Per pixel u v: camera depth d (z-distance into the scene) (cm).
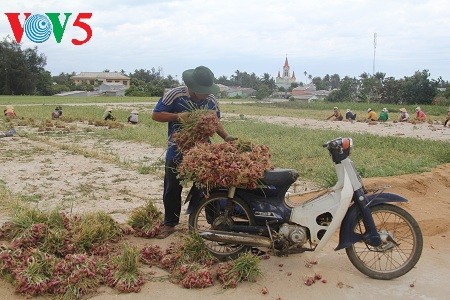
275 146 1537
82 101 5688
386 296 468
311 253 567
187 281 475
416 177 924
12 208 680
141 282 474
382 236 508
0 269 485
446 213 765
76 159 1224
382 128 2664
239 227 534
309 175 1064
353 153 1426
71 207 720
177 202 601
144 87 9438
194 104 579
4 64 9156
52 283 455
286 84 19200
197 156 514
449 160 1302
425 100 7019
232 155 513
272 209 525
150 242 591
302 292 471
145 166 1116
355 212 509
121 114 3091
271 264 534
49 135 1797
